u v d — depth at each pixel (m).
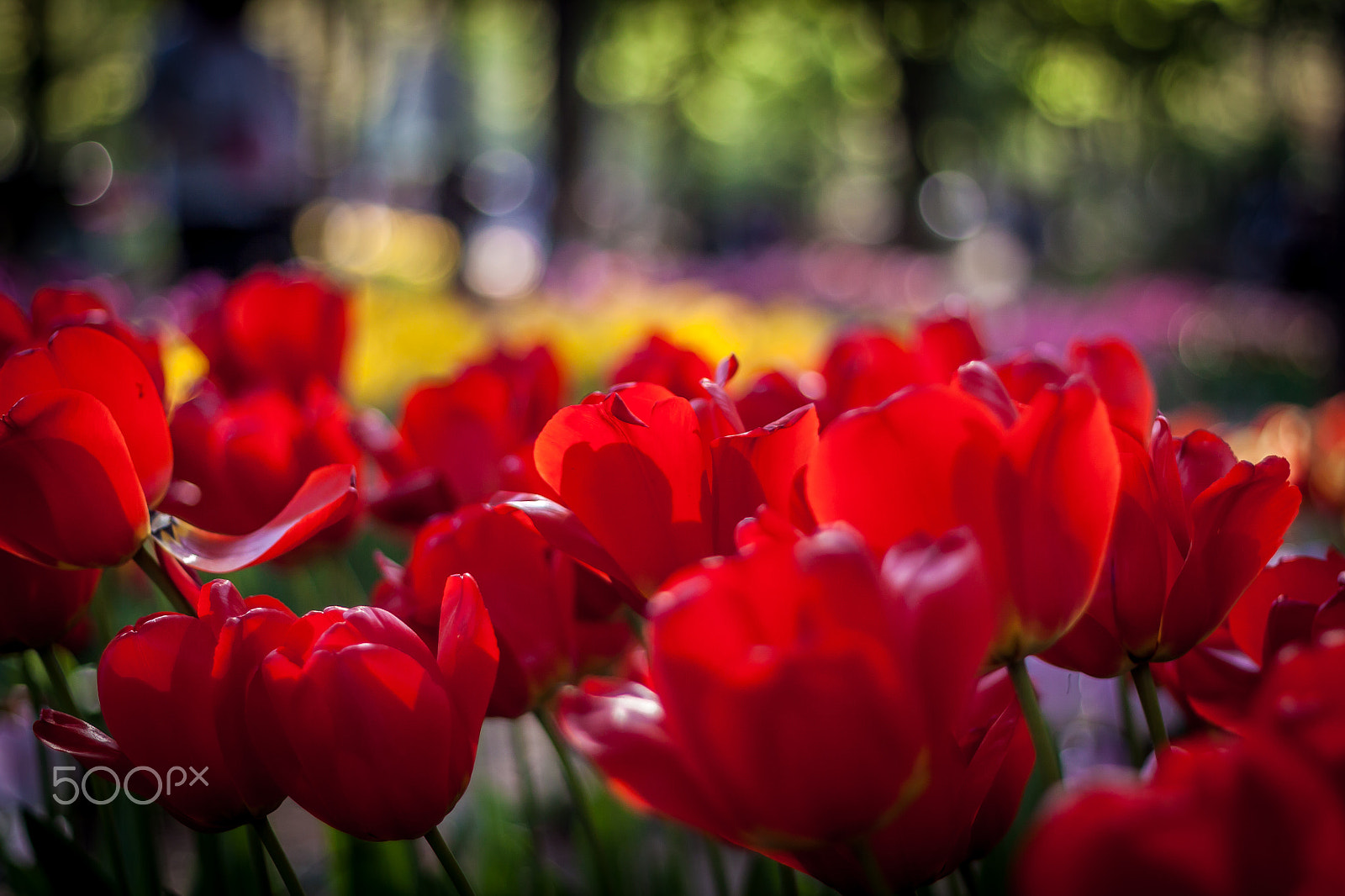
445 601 0.63
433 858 1.12
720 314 3.92
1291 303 10.12
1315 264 10.30
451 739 0.61
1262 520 0.61
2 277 1.43
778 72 22.42
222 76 5.37
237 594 0.64
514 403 0.85
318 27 15.23
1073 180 24.16
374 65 18.36
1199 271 16.80
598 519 0.63
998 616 0.58
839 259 11.15
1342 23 7.12
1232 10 16.56
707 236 20.72
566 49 13.27
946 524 0.58
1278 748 0.49
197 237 5.50
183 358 1.53
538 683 0.72
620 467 0.63
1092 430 0.58
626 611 0.75
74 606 0.72
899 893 0.58
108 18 17.59
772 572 0.53
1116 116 20.92
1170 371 7.84
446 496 0.80
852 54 18.58
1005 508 0.58
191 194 5.45
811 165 28.56
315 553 0.90
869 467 0.58
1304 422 1.36
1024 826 0.79
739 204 27.47
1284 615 0.62
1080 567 0.58
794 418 0.63
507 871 0.96
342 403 0.90
